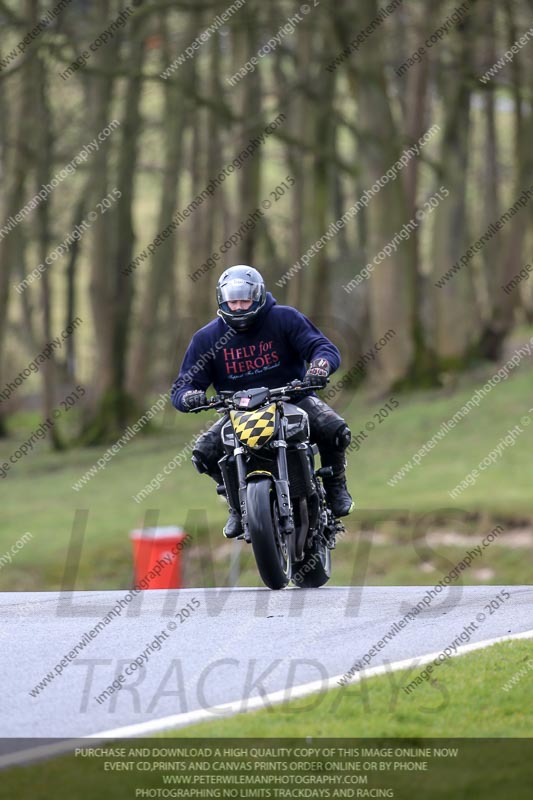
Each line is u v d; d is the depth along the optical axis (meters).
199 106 112.94
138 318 140.88
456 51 117.75
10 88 126.56
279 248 188.00
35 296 183.38
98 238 137.00
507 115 184.50
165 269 140.12
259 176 129.50
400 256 125.12
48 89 128.62
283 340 30.89
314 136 124.31
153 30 120.44
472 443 108.56
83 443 135.88
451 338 134.12
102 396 137.75
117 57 116.62
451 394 124.44
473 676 21.08
